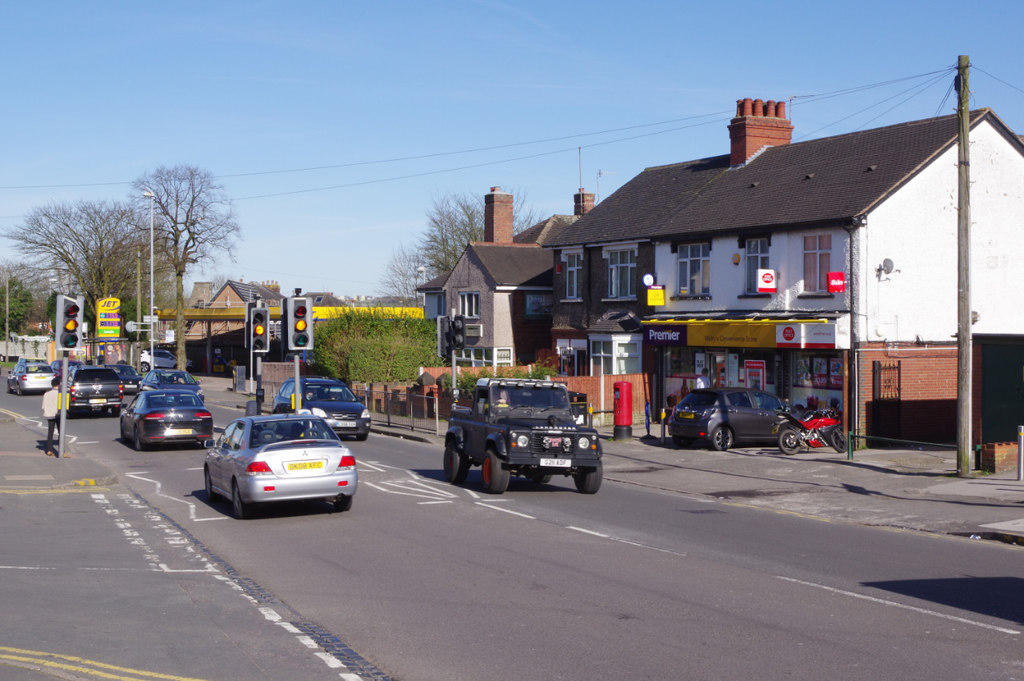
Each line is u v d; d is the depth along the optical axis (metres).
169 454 25.22
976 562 11.73
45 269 71.25
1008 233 28.58
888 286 26.41
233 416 37.56
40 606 9.38
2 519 15.23
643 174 41.56
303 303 22.69
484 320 45.72
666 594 9.93
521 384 18.50
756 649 7.95
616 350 35.41
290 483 14.65
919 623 8.78
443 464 21.88
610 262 36.84
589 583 10.45
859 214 25.77
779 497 17.98
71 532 13.98
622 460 23.73
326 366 42.25
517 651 7.92
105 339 68.06
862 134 31.34
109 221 72.69
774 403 25.73
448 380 32.16
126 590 10.16
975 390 21.48
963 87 19.16
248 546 12.77
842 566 11.45
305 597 9.84
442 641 8.23
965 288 19.31
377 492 18.03
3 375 76.25
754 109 35.06
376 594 9.96
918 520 15.18
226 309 66.88
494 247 47.38
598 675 7.28
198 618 8.98
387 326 42.69
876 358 26.11
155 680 7.07
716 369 30.62
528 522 14.69
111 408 38.09
